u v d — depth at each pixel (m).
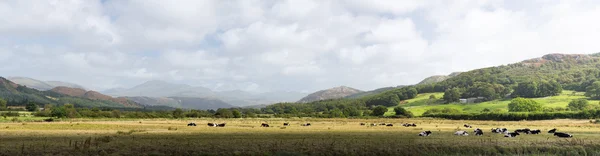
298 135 59.28
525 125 110.50
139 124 94.31
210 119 147.25
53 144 43.12
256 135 58.53
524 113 155.50
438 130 78.94
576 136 61.97
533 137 59.50
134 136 54.19
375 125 103.19
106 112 158.25
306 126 92.56
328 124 107.00
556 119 151.75
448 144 49.16
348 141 50.28
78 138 50.34
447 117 178.88
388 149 44.59
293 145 45.41
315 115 192.12
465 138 57.09
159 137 52.81
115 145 42.75
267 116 182.62
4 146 40.62
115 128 75.12
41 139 48.53
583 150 47.78
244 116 179.25
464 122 135.12
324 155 41.22
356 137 56.53
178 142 46.41
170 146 42.50
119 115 155.00
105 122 107.44
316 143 47.59
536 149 48.00
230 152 39.97
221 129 74.44
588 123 122.12
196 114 175.75
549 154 46.50
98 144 43.50
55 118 133.12
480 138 57.09
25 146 41.12
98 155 37.16
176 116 167.50
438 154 45.00
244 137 54.41
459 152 46.16
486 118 163.12
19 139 48.03
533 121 144.25
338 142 48.97
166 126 85.06
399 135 62.22
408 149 45.38
